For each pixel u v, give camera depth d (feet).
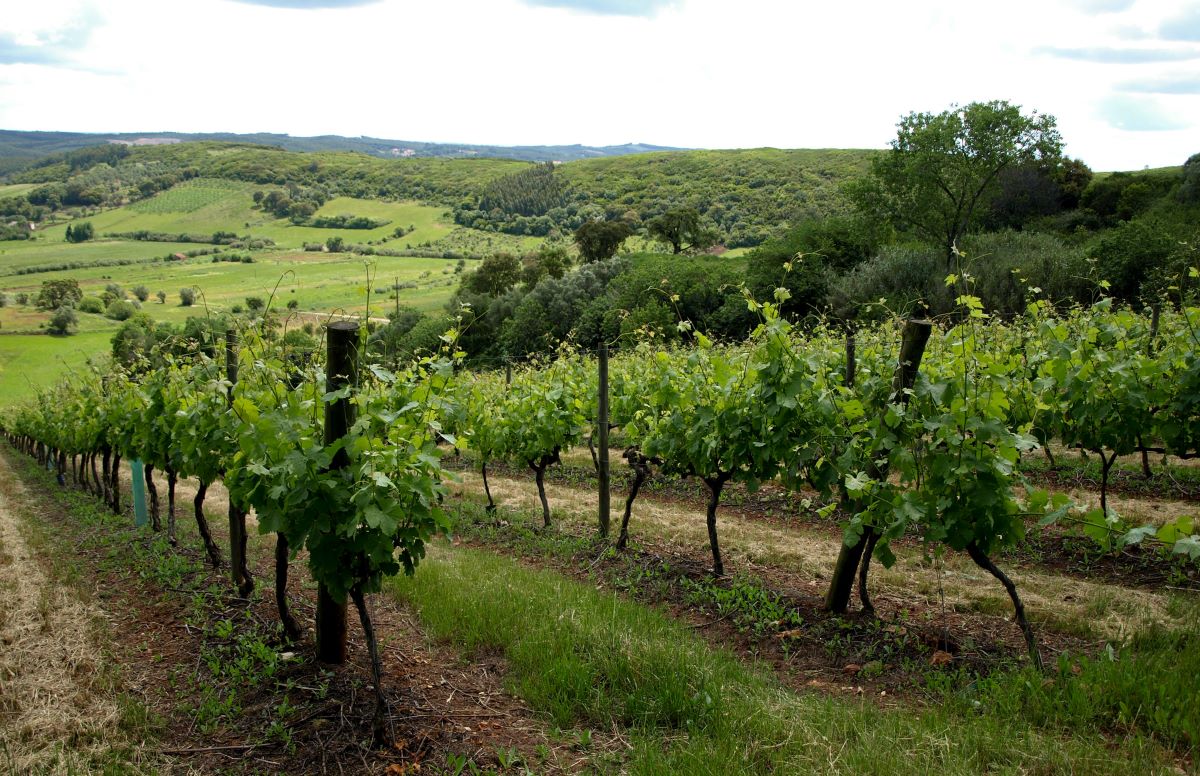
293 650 16.74
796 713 13.46
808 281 123.03
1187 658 14.14
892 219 143.13
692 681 14.38
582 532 29.32
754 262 137.69
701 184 410.11
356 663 16.01
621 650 15.46
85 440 44.47
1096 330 25.54
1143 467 30.60
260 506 13.78
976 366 15.16
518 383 40.55
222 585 21.49
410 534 13.53
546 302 166.09
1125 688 13.03
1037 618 18.03
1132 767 11.02
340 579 12.90
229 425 19.22
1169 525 11.32
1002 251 110.83
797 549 25.72
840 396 19.17
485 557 25.70
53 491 57.72
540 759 12.37
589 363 46.42
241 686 15.15
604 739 13.03
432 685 15.11
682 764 11.72
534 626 17.20
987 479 14.85
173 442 24.47
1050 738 12.07
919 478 15.78
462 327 18.63
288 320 18.28
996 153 130.52
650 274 148.05
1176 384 23.91
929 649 16.42
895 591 20.85
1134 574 21.25
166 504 45.24
